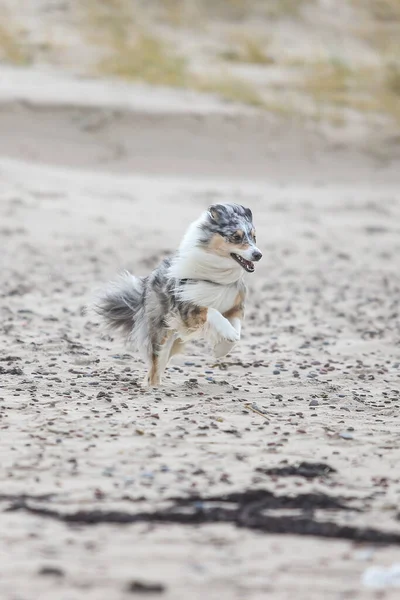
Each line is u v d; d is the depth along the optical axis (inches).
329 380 1380.4
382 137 3307.1
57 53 3818.9
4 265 2004.2
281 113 3346.5
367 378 1398.9
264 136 3196.4
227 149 3115.2
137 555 804.0
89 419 1141.7
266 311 1801.2
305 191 2896.2
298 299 1895.9
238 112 3270.2
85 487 938.7
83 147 3011.8
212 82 3641.7
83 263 2062.0
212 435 1100.5
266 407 1227.2
